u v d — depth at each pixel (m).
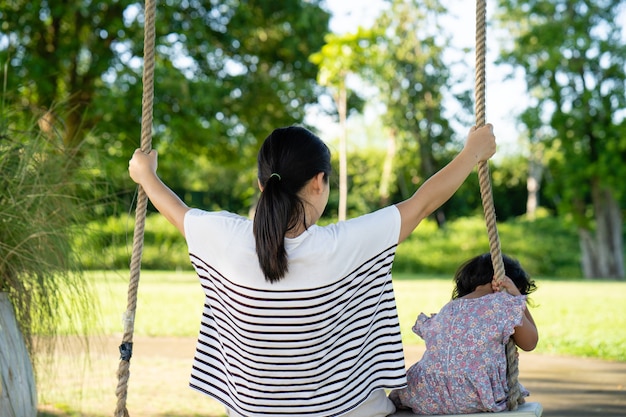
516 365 3.08
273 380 2.56
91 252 4.70
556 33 27.05
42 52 17.86
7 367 3.94
